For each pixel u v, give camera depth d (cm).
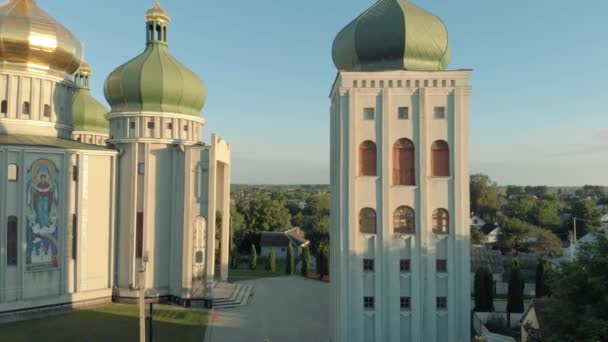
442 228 3183
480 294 4341
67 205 4409
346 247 3156
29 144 4188
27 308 4134
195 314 4466
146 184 4788
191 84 5003
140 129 4841
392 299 3114
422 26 3256
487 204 12238
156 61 4906
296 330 4097
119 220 4831
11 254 4094
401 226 3175
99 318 4200
